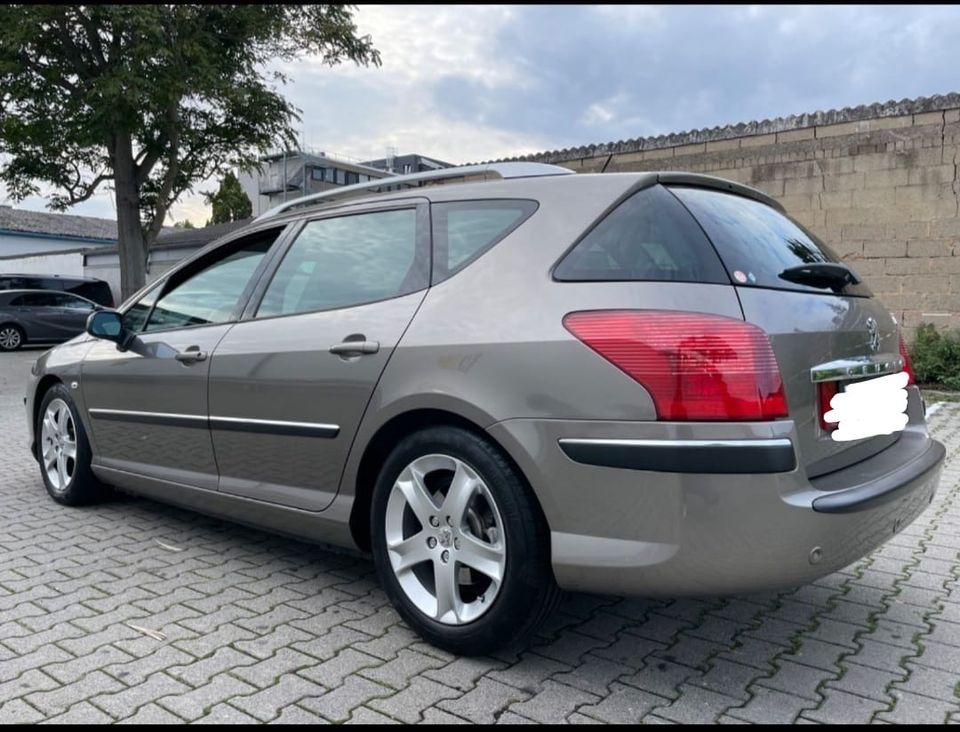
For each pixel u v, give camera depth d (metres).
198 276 4.05
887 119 10.43
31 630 2.98
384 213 3.29
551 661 2.75
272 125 17.83
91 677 2.61
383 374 2.88
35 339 19.39
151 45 14.21
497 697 2.49
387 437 2.95
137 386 4.08
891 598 3.37
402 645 2.86
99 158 17.59
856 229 10.73
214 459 3.66
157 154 17.02
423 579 2.88
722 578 2.30
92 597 3.32
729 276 2.45
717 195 2.92
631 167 12.67
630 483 2.32
